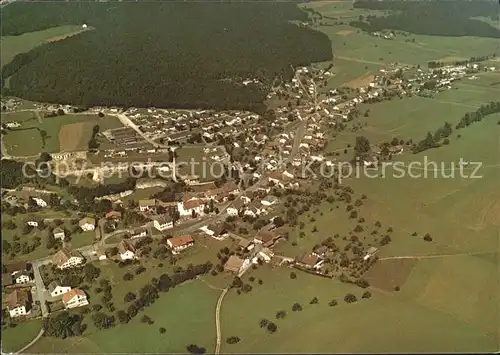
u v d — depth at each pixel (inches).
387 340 6545.3
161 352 6717.5
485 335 6574.8
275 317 7111.2
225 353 6599.4
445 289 7332.7
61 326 7086.6
